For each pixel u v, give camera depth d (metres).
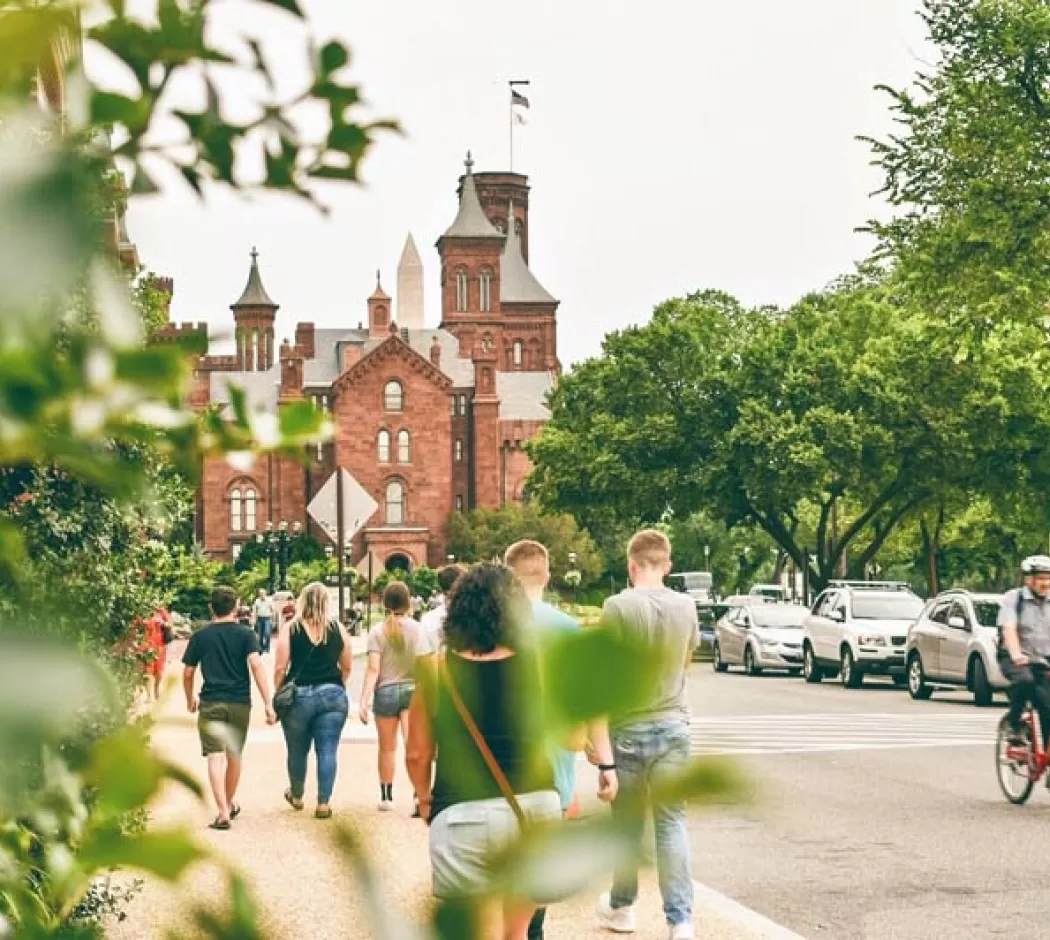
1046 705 17.61
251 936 0.96
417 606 81.06
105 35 1.02
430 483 132.25
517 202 178.75
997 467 58.00
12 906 1.16
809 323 61.62
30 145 0.88
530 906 1.00
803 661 46.22
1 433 0.90
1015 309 36.66
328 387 132.25
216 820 13.44
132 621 8.23
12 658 0.86
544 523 128.38
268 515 127.19
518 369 161.00
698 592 111.81
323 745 16.42
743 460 59.44
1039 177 36.94
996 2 37.16
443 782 1.13
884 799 18.22
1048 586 17.97
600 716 0.99
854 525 60.78
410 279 162.62
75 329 0.93
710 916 11.61
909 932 11.41
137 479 1.02
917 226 38.41
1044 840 15.38
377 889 1.00
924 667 35.75
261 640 57.69
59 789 0.98
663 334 63.19
